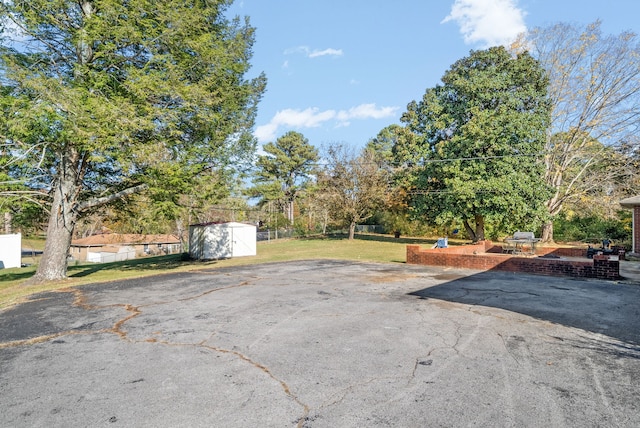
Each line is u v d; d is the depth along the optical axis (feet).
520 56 78.79
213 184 50.01
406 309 21.93
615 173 77.00
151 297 27.17
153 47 41.42
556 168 83.92
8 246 87.66
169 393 11.71
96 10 42.22
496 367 13.33
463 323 18.90
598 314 20.51
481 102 76.43
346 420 9.94
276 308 22.67
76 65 39.04
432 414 10.16
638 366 13.35
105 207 56.70
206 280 34.91
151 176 43.37
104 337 17.66
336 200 100.58
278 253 71.82
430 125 86.17
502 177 69.46
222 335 17.49
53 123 35.06
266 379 12.60
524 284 30.04
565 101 81.82
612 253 49.98
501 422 9.72
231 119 54.13
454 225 92.89
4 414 10.59
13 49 39.81
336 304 23.47
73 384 12.50
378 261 50.26
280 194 160.45
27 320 21.30
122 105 37.19
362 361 14.03
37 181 45.01
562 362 13.75
